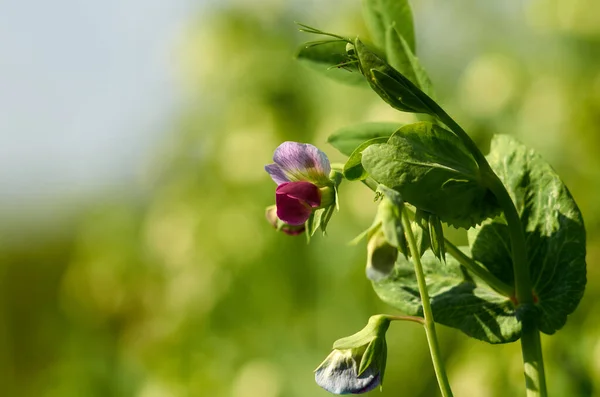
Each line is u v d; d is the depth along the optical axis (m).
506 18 0.91
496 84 0.81
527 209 0.47
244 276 0.97
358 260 0.89
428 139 0.45
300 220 0.46
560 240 0.47
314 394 0.90
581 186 0.76
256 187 0.99
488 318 0.47
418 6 0.97
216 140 1.03
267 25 1.03
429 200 0.45
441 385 0.44
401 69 0.47
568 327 0.70
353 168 0.46
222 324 0.98
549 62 0.83
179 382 0.99
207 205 1.01
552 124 0.78
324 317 0.92
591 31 0.80
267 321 0.97
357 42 0.44
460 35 0.95
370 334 0.45
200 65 1.03
